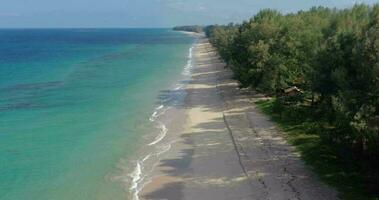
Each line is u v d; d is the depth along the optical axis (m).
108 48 195.12
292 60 59.03
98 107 63.19
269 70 59.53
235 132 48.03
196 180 35.91
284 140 43.59
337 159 37.50
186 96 70.88
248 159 39.56
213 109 60.22
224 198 32.28
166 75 97.50
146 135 48.94
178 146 44.75
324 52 37.03
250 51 61.81
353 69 33.16
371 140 29.77
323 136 38.12
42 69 109.06
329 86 36.59
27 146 44.94
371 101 30.17
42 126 52.62
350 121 30.36
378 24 32.69
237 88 74.50
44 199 32.72
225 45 108.12
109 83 85.31
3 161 40.44
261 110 56.44
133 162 40.50
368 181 32.84
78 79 90.75
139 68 111.56
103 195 33.44
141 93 74.31
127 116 57.69
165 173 37.62
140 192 33.94
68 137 48.16
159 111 60.41
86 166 39.44
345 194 31.19
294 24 62.53
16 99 68.62
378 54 29.36
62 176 37.12
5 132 49.91
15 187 34.84
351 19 48.06
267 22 65.38
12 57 140.00
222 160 40.00
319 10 79.12
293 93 58.62
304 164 37.19
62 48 193.50
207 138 46.84
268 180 34.75
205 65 117.62
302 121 48.91
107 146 45.06
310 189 32.50
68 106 63.88
